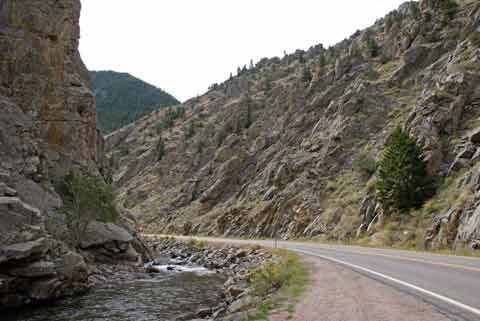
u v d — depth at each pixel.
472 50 49.16
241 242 42.09
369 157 53.16
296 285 12.69
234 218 64.50
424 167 36.03
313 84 87.62
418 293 10.00
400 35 81.69
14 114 30.98
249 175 78.25
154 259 39.94
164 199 92.25
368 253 22.73
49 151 34.81
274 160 72.75
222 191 78.94
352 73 79.94
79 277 21.83
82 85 41.16
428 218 31.17
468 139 36.19
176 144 121.56
